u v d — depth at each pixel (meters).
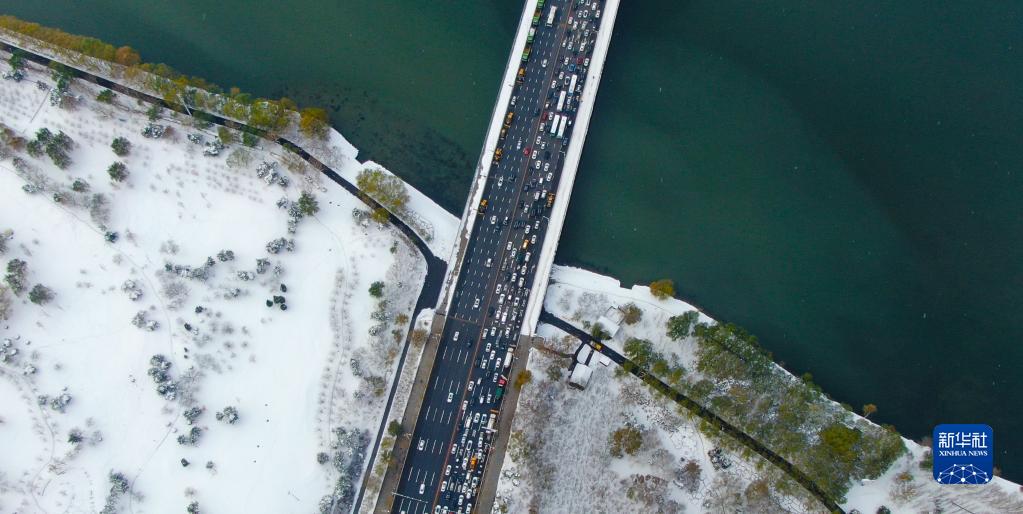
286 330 196.50
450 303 195.12
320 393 192.50
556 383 192.00
